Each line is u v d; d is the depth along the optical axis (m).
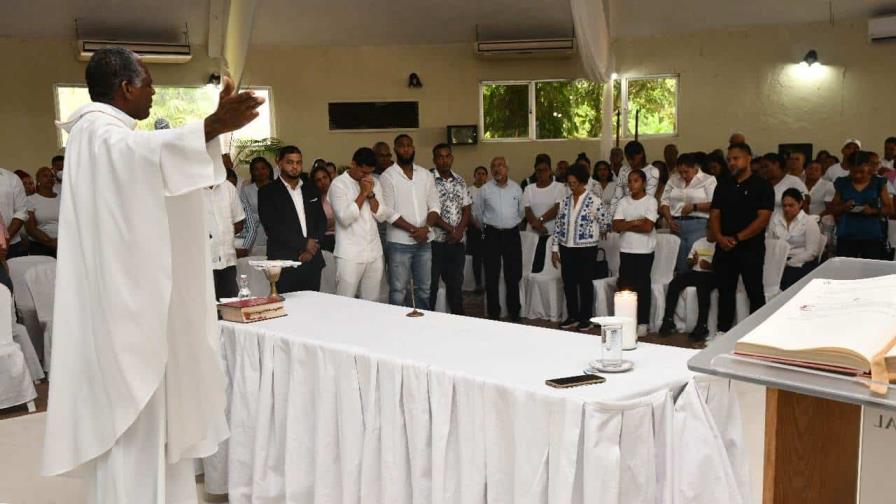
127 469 1.90
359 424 2.23
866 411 0.86
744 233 4.54
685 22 9.02
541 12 9.17
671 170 6.79
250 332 2.57
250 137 9.41
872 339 0.73
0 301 3.89
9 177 5.45
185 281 1.93
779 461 0.98
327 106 9.53
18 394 3.87
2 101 8.41
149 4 8.45
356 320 2.67
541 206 6.19
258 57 9.28
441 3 9.00
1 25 8.24
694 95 9.16
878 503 0.86
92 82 1.89
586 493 1.69
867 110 8.54
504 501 1.88
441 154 5.19
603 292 5.45
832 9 8.48
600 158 9.58
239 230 4.31
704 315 4.94
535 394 1.77
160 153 1.66
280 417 2.49
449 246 5.21
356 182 4.55
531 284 5.95
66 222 1.84
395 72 9.59
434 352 2.17
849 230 5.13
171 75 8.96
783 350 0.76
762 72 8.87
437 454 2.00
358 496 2.26
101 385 1.82
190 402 1.99
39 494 2.87
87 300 1.83
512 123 9.70
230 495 2.62
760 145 8.98
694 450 1.74
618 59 9.36
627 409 1.68
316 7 8.93
